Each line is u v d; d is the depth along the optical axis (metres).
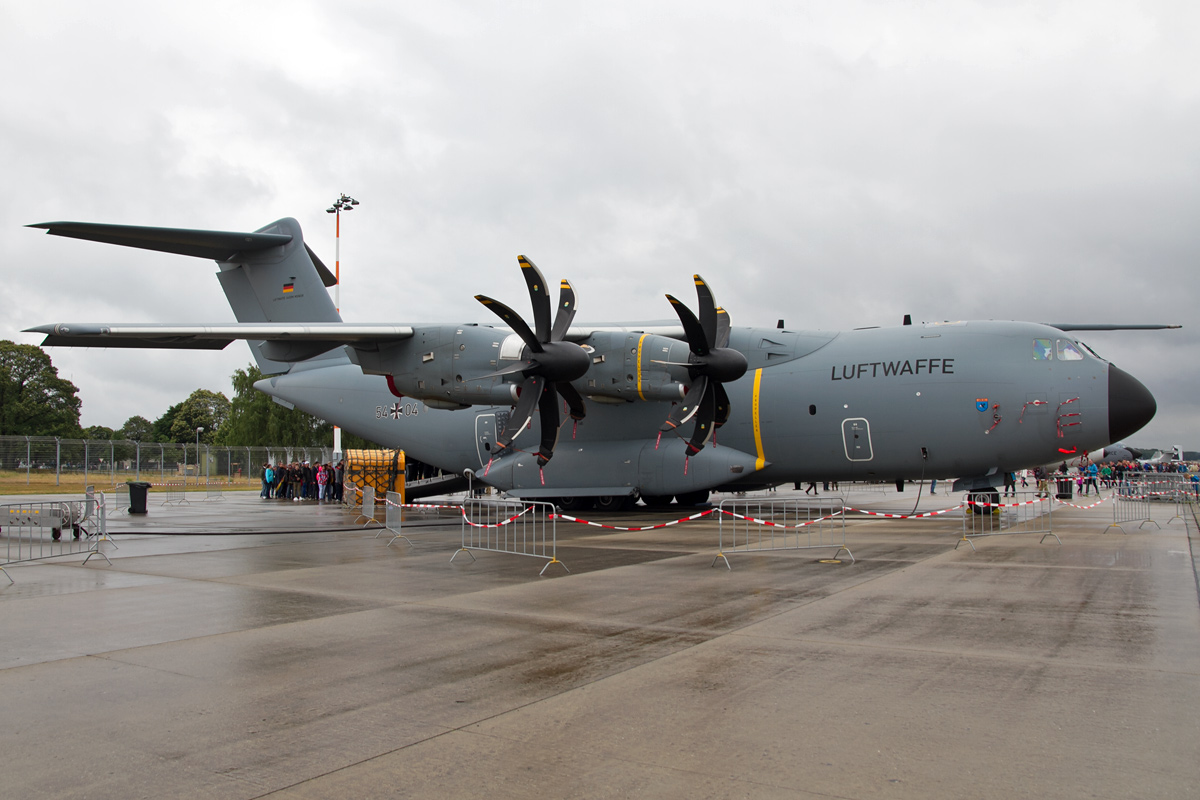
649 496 20.39
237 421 63.28
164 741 4.29
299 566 10.84
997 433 15.82
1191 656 5.81
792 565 10.53
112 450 39.16
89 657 6.00
